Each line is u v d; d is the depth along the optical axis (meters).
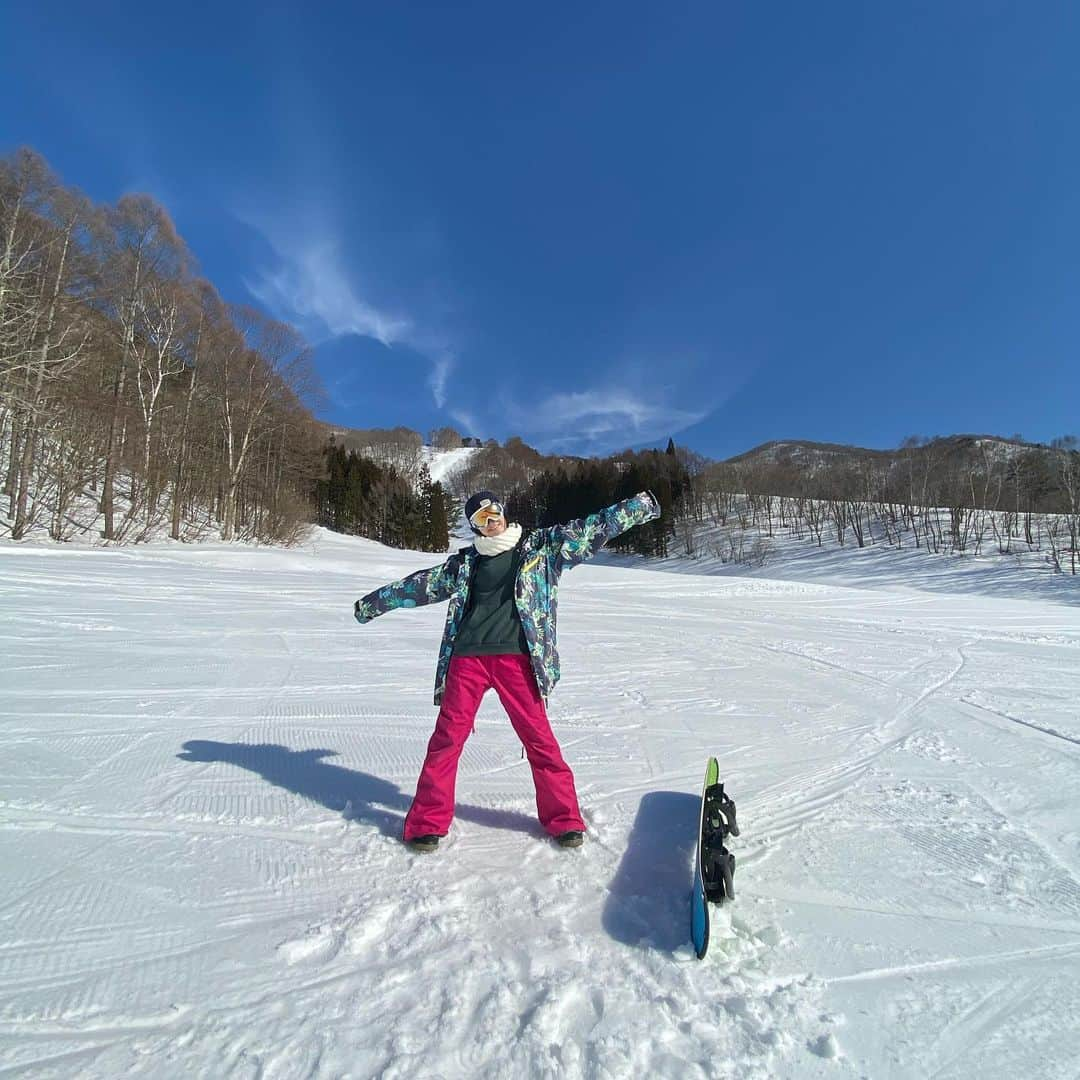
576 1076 1.58
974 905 2.43
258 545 33.34
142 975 1.93
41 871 2.50
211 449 33.81
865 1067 1.64
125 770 3.55
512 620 2.86
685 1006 1.83
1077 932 2.27
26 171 21.94
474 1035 1.70
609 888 2.46
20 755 3.73
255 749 3.99
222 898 2.34
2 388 20.64
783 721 5.09
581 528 2.96
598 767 3.91
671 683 6.47
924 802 3.45
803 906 2.40
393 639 8.37
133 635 7.83
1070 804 3.44
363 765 3.77
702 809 2.60
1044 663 8.09
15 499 23.06
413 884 2.46
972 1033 1.77
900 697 6.07
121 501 29.31
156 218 26.86
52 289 22.58
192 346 30.97
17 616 8.62
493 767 3.78
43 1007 1.79
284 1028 1.72
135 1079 1.55
